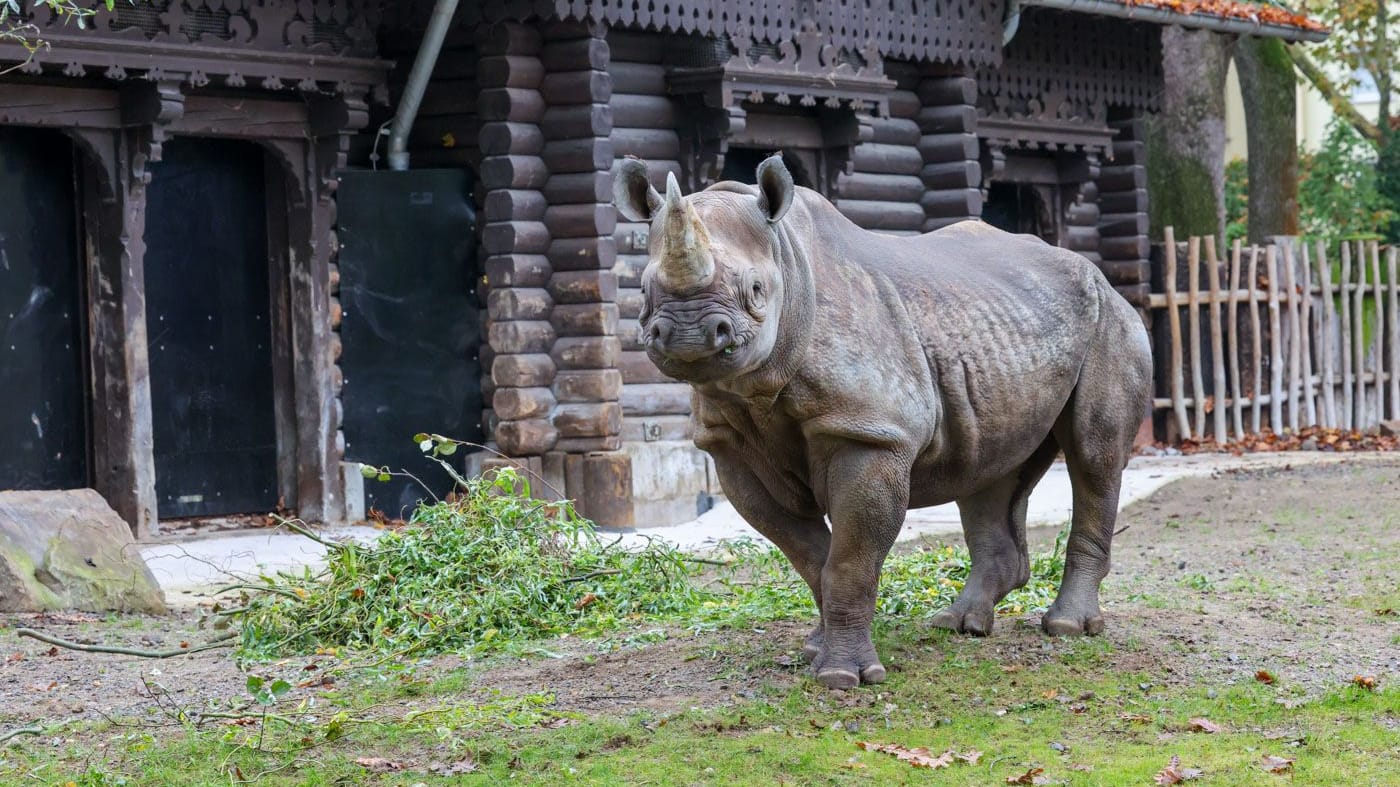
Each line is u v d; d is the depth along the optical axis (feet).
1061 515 55.36
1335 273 80.79
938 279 28.14
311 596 34.65
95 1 47.65
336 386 55.16
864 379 25.91
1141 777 22.54
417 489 56.03
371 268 55.72
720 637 30.86
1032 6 70.18
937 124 66.28
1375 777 22.70
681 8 55.01
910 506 28.53
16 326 50.26
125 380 50.31
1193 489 62.03
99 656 32.89
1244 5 77.15
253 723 26.45
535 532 35.91
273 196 55.06
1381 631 31.71
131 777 23.77
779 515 27.86
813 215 26.94
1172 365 77.05
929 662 28.27
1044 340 29.07
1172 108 92.58
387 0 55.06
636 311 56.49
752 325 23.61
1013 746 24.07
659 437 56.59
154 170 53.36
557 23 53.67
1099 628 30.48
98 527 39.17
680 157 57.72
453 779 22.99
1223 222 93.86
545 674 28.86
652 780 22.53
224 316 54.65
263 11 51.34
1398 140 124.67
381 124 56.54
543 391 54.39
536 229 54.19
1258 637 30.89
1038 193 76.84
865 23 60.90
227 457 54.80
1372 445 76.64
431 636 32.42
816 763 23.11
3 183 49.98
